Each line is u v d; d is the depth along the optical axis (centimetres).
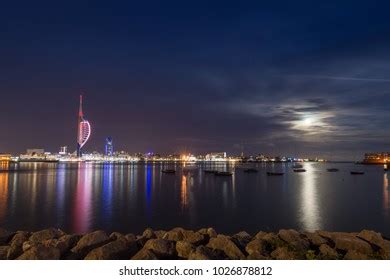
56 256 918
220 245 1047
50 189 8931
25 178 12962
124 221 4556
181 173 18900
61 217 4841
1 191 8262
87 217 4862
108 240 1066
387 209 5747
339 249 1112
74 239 1080
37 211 5366
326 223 4453
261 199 7250
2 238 1153
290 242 1116
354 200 7069
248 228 4069
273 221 4566
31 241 1041
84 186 10019
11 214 5059
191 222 4488
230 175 16262
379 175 18412
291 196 7831
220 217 4897
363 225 4338
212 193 8450
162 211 5481
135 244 1027
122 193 8269
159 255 960
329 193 8644
